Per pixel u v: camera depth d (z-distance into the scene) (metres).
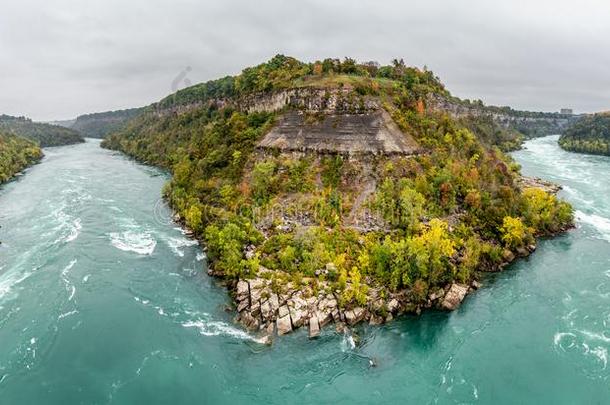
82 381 51.28
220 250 77.44
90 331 59.78
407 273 65.50
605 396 49.19
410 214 79.69
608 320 62.38
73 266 78.62
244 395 49.28
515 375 52.38
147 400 48.69
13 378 51.47
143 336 58.84
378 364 53.72
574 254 83.38
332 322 59.72
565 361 54.56
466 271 69.88
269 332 58.50
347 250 72.62
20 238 92.38
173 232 95.75
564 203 100.75
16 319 62.28
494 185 96.75
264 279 67.00
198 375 52.12
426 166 96.00
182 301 67.12
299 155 102.00
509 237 81.44
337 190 91.50
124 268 78.00
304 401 48.34
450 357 55.25
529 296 68.69
